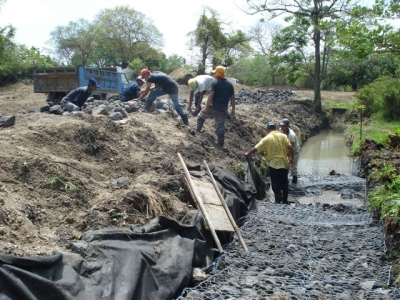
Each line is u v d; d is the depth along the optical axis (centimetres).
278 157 964
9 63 3638
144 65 4994
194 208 699
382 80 2553
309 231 731
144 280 450
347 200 1001
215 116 1102
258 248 640
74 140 762
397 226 607
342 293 483
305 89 3781
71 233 521
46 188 593
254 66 4366
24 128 771
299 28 2473
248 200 875
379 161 1066
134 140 883
